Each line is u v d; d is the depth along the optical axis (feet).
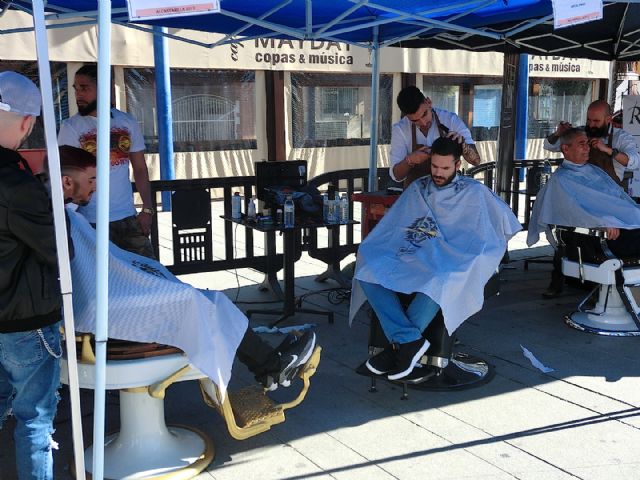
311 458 9.45
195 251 16.49
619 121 19.10
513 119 20.13
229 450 9.67
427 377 11.12
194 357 8.13
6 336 6.98
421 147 13.52
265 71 32.27
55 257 6.97
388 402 11.25
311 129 34.04
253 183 16.79
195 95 30.83
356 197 16.51
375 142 18.07
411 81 36.06
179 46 29.50
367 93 35.24
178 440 9.43
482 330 14.71
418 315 10.94
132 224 13.03
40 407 7.32
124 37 28.14
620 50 20.84
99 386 7.06
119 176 12.81
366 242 12.08
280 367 9.51
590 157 15.25
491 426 10.37
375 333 11.64
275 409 9.64
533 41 19.45
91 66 12.42
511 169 20.45
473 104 38.32
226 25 16.02
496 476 8.93
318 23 16.25
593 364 12.82
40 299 6.92
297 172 15.92
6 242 6.72
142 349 8.30
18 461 7.35
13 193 6.59
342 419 10.64
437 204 11.93
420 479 8.89
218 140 31.78
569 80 41.19
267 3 13.78
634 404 11.09
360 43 17.61
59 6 13.37
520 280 18.88
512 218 12.11
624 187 16.39
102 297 6.91
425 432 10.19
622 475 8.93
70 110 27.89
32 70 26.73
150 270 8.69
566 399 11.30
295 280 19.04
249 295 17.53
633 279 14.14
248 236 17.08
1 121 6.81
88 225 8.32
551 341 14.05
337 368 12.71
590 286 17.40
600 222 13.98
